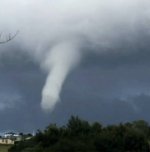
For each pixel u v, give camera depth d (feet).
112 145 297.74
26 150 333.42
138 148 301.84
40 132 340.39
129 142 301.22
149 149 304.50
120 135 307.78
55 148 298.15
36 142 343.05
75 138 313.12
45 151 303.68
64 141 299.99
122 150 297.12
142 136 306.55
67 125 339.36
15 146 373.81
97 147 295.48
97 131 331.16
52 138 322.34
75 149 291.17
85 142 301.22
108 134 306.55
